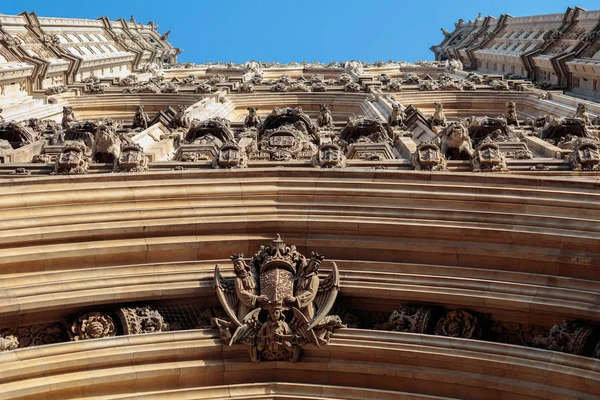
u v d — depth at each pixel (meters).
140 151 11.48
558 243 9.43
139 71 39.56
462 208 10.09
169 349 9.05
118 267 9.75
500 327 9.34
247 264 9.75
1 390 8.45
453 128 11.94
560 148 13.16
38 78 27.17
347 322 9.55
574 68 26.55
